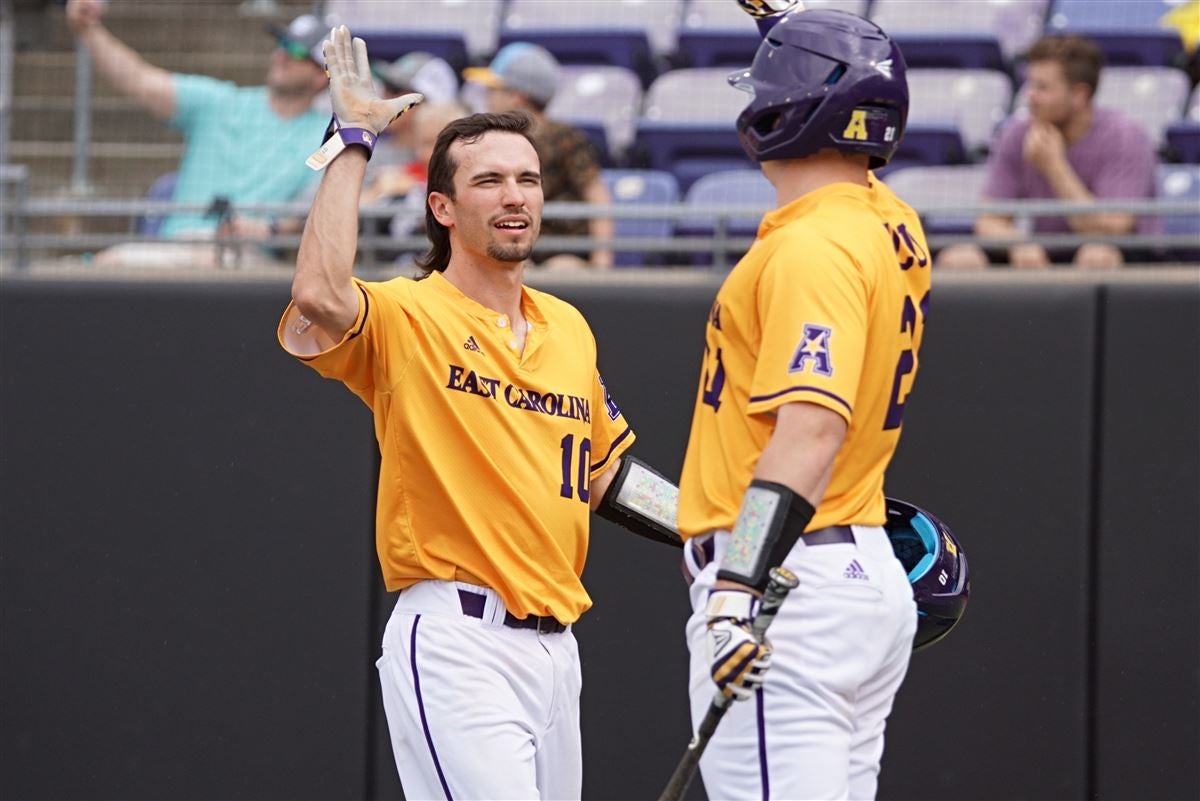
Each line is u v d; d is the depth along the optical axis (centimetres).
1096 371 1708
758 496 934
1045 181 1959
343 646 1742
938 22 2556
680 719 1728
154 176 2094
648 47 2608
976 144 2383
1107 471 1703
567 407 1252
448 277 1259
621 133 2486
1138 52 2533
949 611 1092
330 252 1137
